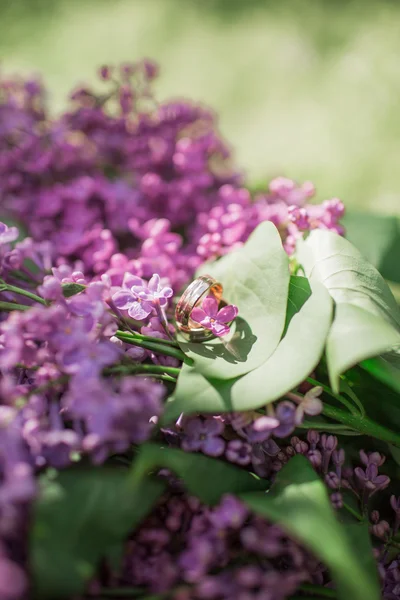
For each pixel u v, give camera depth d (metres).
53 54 1.14
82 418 0.33
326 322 0.34
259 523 0.31
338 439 0.38
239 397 0.33
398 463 0.37
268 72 1.05
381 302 0.36
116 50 1.15
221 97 1.03
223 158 0.53
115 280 0.40
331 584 0.33
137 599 0.31
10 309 0.35
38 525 0.30
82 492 0.31
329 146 0.88
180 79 1.08
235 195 0.48
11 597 0.28
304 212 0.39
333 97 0.97
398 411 0.37
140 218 0.47
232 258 0.37
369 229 0.46
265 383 0.33
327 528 0.30
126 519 0.31
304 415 0.36
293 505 0.31
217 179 0.52
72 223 0.46
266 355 0.34
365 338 0.33
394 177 0.81
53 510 0.30
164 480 0.33
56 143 0.49
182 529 0.32
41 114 0.51
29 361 0.33
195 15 1.23
